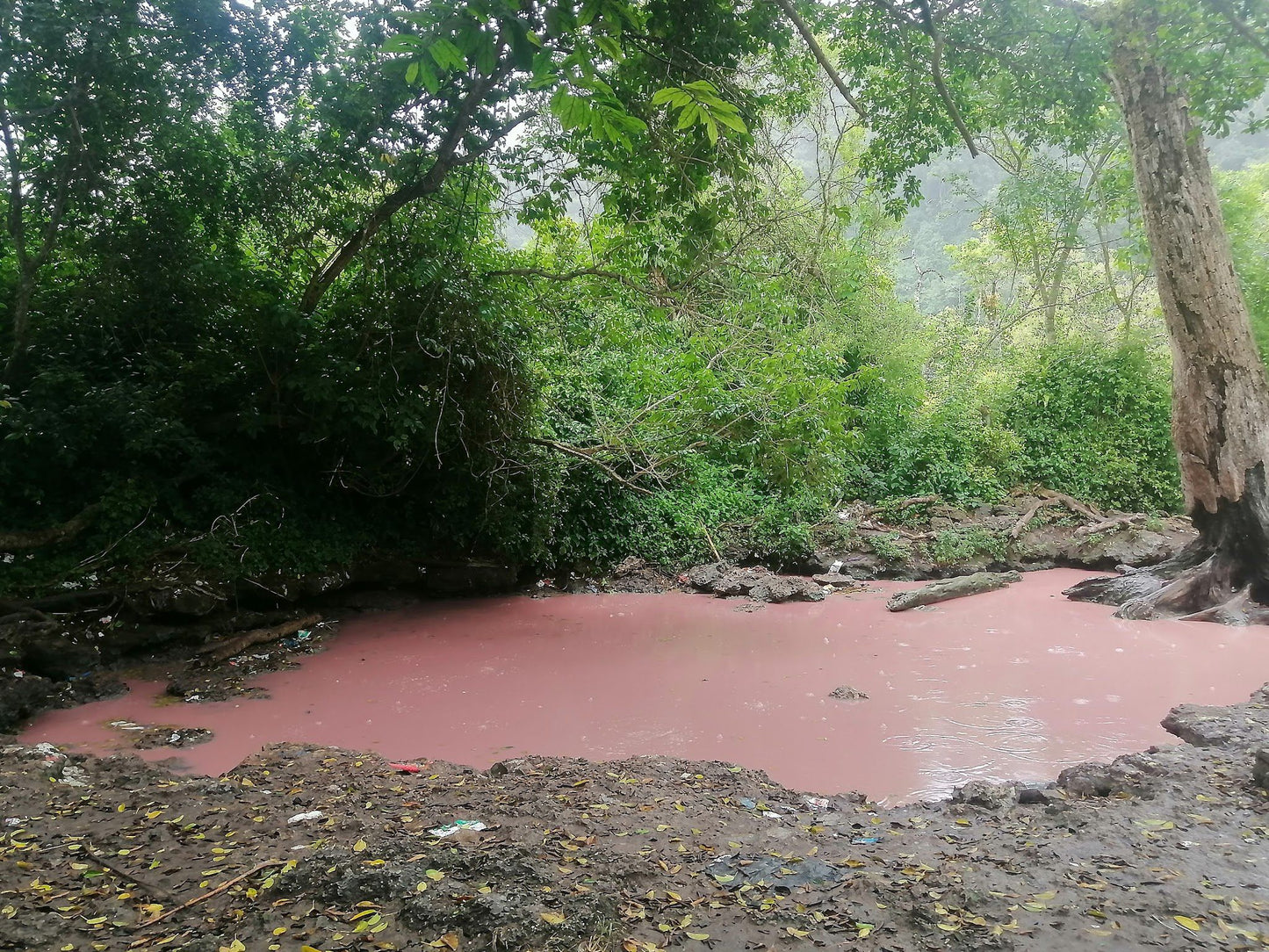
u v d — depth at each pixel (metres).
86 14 8.57
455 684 8.56
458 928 3.11
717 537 15.35
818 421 12.21
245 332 11.04
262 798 4.82
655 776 5.29
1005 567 14.85
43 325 10.15
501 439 12.66
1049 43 9.16
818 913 3.19
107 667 9.23
